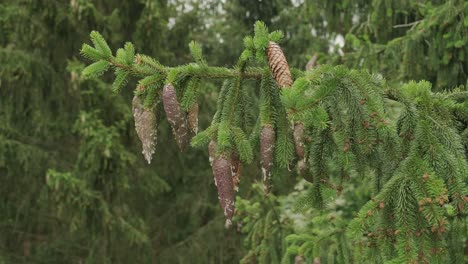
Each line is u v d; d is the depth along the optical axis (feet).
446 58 18.81
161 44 38.65
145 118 7.63
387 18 22.17
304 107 7.18
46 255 37.68
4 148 32.50
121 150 31.73
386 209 7.74
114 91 8.11
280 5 48.47
